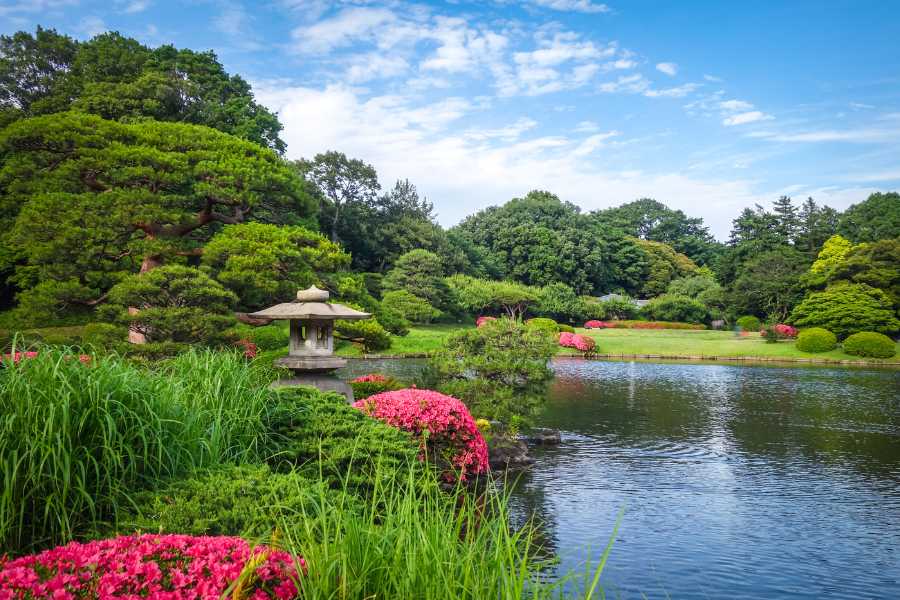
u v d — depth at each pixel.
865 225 71.50
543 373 14.14
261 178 16.72
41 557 2.86
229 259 14.88
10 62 33.22
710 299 66.94
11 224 21.89
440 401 10.41
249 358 14.09
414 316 49.03
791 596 6.86
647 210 108.62
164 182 16.11
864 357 41.19
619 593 6.77
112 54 31.28
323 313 10.67
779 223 76.62
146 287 12.41
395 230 62.41
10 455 3.96
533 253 74.06
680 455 13.84
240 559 2.90
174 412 5.09
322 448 6.18
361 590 2.92
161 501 4.25
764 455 13.93
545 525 8.87
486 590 3.12
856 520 9.46
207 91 32.38
